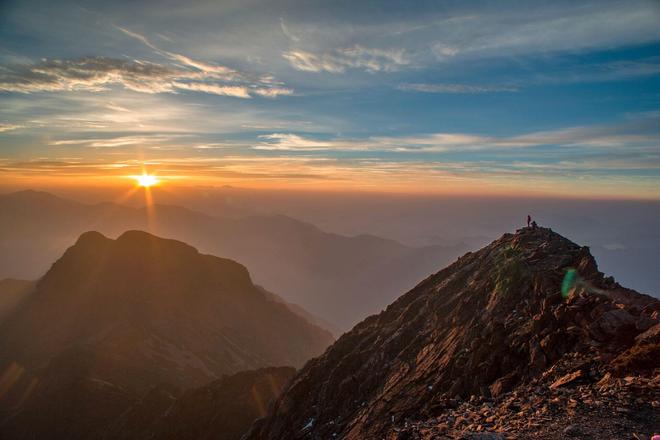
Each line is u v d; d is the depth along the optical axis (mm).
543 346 20188
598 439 11219
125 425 86812
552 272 27375
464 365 25000
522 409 14461
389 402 27391
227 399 77375
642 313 18703
